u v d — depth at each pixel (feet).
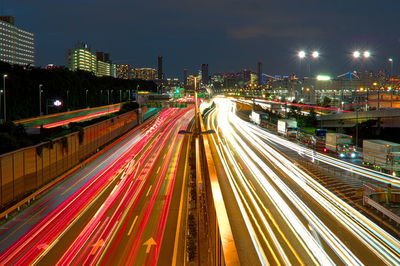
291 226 82.07
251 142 239.09
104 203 114.52
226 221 32.40
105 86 535.60
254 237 75.66
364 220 86.69
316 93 608.60
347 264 62.59
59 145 153.48
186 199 117.08
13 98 302.25
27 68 379.35
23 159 119.75
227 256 24.57
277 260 64.49
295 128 262.88
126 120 309.22
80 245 81.97
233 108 564.71
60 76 391.24
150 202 114.62
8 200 108.99
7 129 163.43
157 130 316.60
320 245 71.15
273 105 494.59
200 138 171.12
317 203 101.04
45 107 353.72
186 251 75.92
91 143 204.13
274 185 122.21
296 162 167.84
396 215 82.23
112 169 166.71
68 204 114.11
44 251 79.00
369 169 153.28
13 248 81.00
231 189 116.47
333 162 169.17
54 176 147.33
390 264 62.69
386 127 289.12
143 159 189.67
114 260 74.18
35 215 104.01
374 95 442.09
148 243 82.48
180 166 170.40
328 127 351.25
